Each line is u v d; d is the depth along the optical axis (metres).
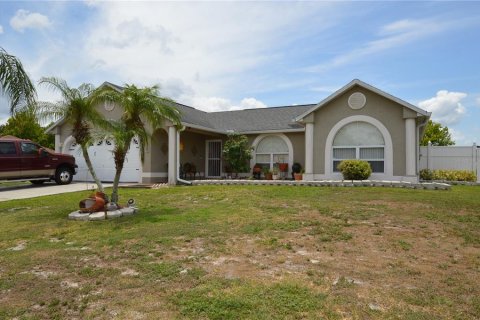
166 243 5.57
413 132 14.33
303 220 7.14
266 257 4.82
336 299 3.44
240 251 5.11
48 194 13.15
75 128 9.15
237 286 3.76
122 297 3.59
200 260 4.71
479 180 19.06
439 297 3.48
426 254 4.92
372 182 13.43
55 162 16.19
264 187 13.65
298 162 19.11
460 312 3.18
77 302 3.50
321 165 15.97
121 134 8.83
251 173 20.14
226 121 22.16
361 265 4.46
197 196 11.24
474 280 3.94
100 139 8.93
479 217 7.29
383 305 3.32
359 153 15.48
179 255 4.96
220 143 21.28
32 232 6.70
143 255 4.99
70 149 19.34
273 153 19.95
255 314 3.14
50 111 8.95
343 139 15.76
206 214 8.02
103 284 3.95
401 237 5.80
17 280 4.12
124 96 9.09
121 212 8.18
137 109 9.22
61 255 5.10
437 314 3.14
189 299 3.46
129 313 3.23
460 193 11.23
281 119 20.83
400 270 4.26
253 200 9.98
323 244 5.45
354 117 15.42
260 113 22.78
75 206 9.88
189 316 3.14
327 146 15.86
